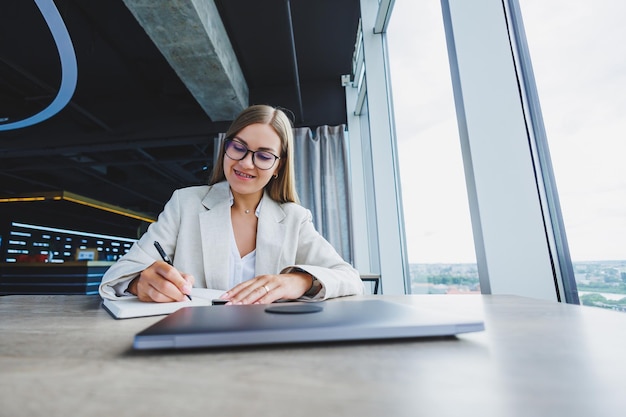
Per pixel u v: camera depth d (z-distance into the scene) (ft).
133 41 8.77
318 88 10.68
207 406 0.50
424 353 0.79
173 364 0.71
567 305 1.63
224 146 3.28
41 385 0.59
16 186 20.52
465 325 0.92
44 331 1.10
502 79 2.86
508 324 1.14
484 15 2.97
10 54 9.23
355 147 10.00
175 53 7.74
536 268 2.60
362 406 0.50
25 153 11.84
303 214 3.37
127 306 1.48
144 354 0.79
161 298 1.69
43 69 9.93
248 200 3.34
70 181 20.11
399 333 0.88
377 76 7.26
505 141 2.77
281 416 0.46
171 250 3.04
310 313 1.05
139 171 18.61
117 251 29.07
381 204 6.83
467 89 2.86
